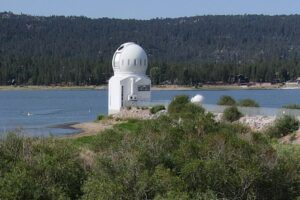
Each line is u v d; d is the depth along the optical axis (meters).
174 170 27.23
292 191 28.16
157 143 29.23
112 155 27.42
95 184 24.38
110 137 35.78
